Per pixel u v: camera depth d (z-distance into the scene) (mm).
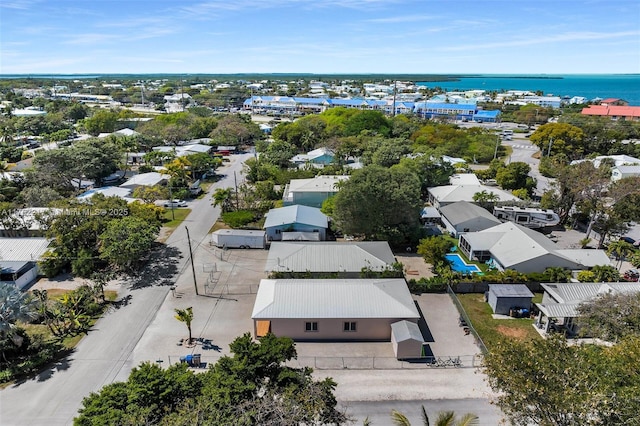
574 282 42562
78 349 33844
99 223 47750
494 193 66000
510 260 45906
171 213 65938
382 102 194625
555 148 101812
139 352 33500
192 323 37312
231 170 94562
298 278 41812
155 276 45781
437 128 115125
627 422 17000
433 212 63250
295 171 83812
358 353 33750
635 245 53500
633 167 83625
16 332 32344
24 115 152750
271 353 23984
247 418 20031
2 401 28391
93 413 21125
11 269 43250
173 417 20484
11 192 65312
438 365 32469
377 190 51031
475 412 27891
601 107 168250
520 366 20438
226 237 53562
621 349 21344
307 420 21359
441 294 42938
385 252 46250
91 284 44125
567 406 18078
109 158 79500
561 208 62094
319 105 197625
